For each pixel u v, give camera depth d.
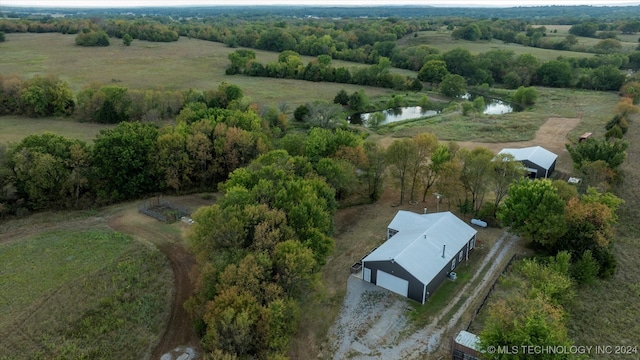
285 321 32.78
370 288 41.12
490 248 47.78
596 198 47.09
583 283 41.25
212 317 31.11
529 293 35.31
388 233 49.12
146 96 91.19
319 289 39.62
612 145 68.81
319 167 53.84
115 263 44.38
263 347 31.03
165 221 53.00
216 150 62.16
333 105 97.00
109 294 39.62
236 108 91.56
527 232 44.84
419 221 47.66
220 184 51.97
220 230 37.34
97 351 33.38
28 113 93.12
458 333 35.06
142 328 35.97
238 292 32.38
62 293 39.62
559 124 96.81
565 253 40.66
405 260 39.75
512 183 49.34
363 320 37.00
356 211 56.97
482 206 56.19
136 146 58.75
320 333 35.50
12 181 54.62
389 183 65.25
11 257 45.06
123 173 57.94
